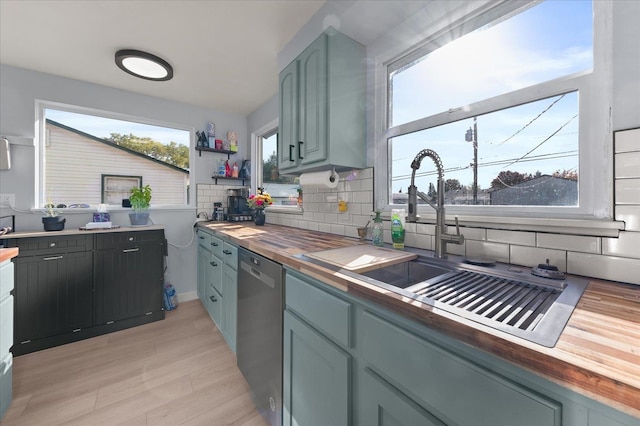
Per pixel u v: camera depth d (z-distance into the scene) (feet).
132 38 5.93
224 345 6.66
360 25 4.91
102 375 5.47
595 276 2.74
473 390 1.67
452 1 4.05
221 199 10.37
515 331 1.62
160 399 4.80
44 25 5.46
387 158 5.30
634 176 2.54
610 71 2.70
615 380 1.17
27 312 6.27
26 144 7.09
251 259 4.79
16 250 4.58
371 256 3.76
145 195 8.34
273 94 8.92
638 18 2.53
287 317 3.67
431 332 1.96
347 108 5.18
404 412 2.08
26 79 7.16
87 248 6.99
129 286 7.57
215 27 5.60
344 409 2.68
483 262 3.34
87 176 8.32
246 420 4.37
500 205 3.68
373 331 2.39
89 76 7.62
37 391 4.98
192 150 9.84
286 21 5.46
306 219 7.28
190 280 9.78
